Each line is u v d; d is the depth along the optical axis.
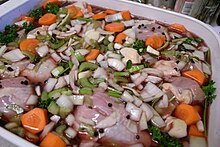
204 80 0.34
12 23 0.43
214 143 0.28
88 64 0.35
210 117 0.31
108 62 0.35
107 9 0.46
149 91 0.32
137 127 0.29
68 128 0.29
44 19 0.42
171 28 0.42
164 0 0.46
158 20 0.43
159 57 0.37
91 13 0.44
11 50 0.37
